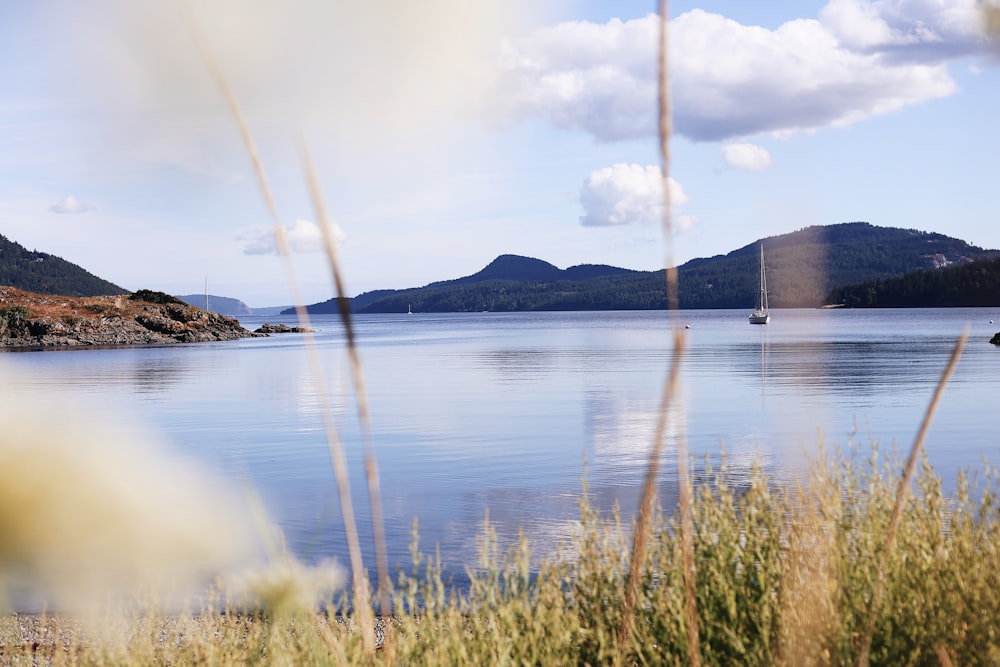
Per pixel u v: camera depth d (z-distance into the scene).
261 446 17.67
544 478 13.73
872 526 3.78
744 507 4.32
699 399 26.00
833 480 3.89
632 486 12.70
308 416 23.50
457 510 11.38
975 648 3.21
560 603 3.87
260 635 3.45
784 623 2.61
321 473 14.44
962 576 3.59
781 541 3.89
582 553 4.34
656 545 4.11
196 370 43.22
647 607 3.94
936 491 4.09
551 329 126.50
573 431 19.67
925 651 3.22
